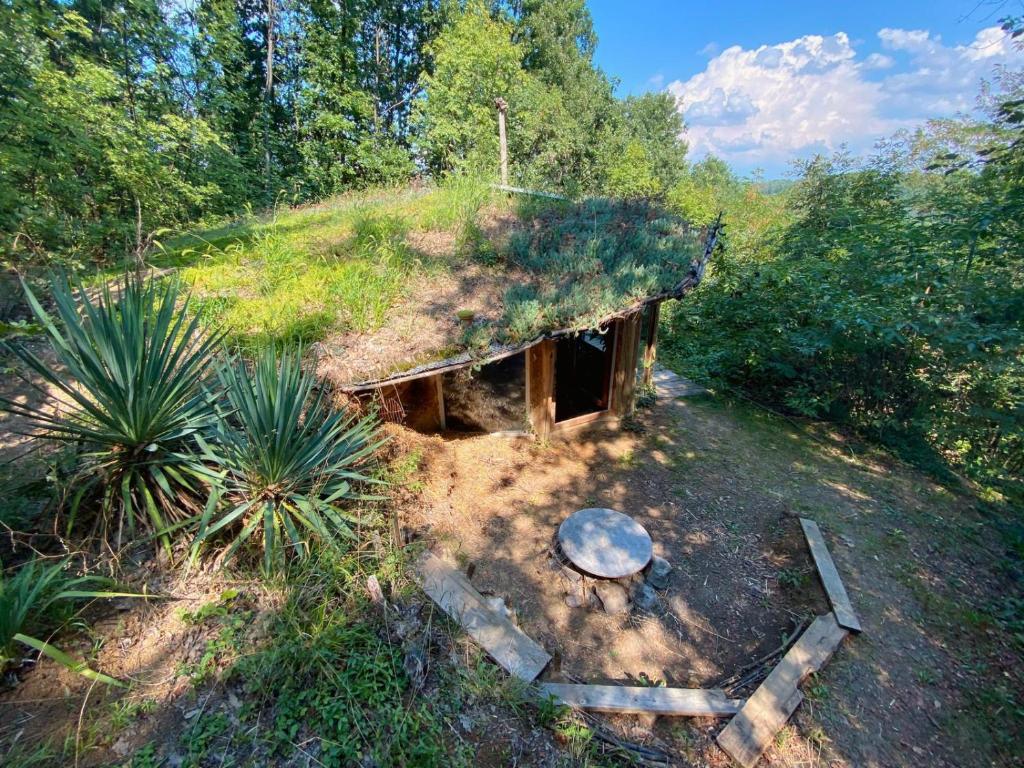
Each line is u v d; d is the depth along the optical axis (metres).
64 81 7.48
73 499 2.86
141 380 2.76
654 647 3.48
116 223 7.89
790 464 5.84
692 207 15.82
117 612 2.62
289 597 2.77
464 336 4.41
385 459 4.43
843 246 6.97
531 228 6.70
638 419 6.72
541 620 3.60
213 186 10.84
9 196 6.20
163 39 11.62
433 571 3.52
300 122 17.06
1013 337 4.62
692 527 4.66
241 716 2.30
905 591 3.94
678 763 2.66
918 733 2.92
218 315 4.66
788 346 7.10
